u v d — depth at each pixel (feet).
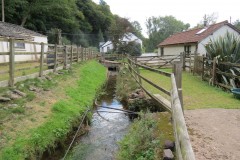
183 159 6.96
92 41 203.62
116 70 82.38
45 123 18.28
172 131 15.88
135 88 32.86
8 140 14.84
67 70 40.01
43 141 16.25
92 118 25.99
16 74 32.76
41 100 22.50
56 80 31.35
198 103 23.68
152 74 48.32
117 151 17.81
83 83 36.19
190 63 52.65
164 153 13.09
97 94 35.70
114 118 26.05
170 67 63.41
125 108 29.58
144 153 14.30
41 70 29.68
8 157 13.34
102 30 226.79
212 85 34.45
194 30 83.76
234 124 17.33
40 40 79.00
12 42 22.34
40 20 140.36
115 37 143.95
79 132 21.45
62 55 40.63
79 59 58.75
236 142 14.33
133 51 140.15
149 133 15.56
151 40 219.41
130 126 22.18
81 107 25.36
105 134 21.52
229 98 25.93
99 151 18.20
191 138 14.87
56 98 24.54
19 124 16.96
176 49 84.53
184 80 40.11
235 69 31.91
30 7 126.62
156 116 18.93
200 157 12.50
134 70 37.63
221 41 35.91
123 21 147.13
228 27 69.31
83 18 185.98
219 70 33.58
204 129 16.35
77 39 172.35
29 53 26.18
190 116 19.22
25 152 14.34
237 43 34.17
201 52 68.03
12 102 19.97
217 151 13.19
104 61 90.27
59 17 151.53
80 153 17.89
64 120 20.24
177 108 11.15
